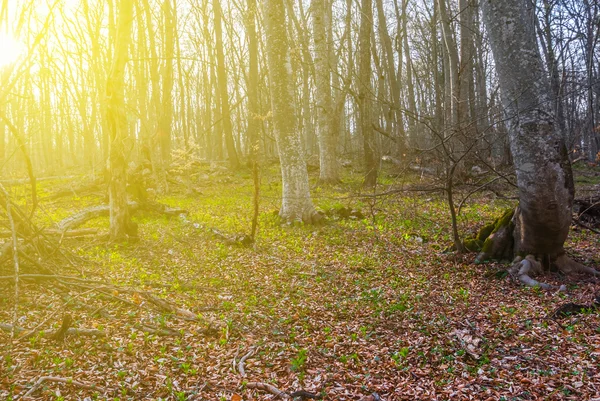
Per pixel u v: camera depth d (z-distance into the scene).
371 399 4.46
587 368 4.88
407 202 15.19
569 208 7.95
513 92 7.73
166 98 24.41
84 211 13.94
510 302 7.22
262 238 12.23
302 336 6.14
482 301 7.33
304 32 28.27
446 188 9.57
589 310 6.44
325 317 6.87
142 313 6.68
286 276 9.05
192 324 6.43
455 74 19.78
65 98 24.89
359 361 5.37
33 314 6.31
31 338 5.48
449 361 5.31
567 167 7.86
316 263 9.91
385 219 13.79
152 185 21.48
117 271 9.05
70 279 7.54
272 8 13.38
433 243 11.00
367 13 19.44
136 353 5.39
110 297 6.96
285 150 13.71
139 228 13.45
